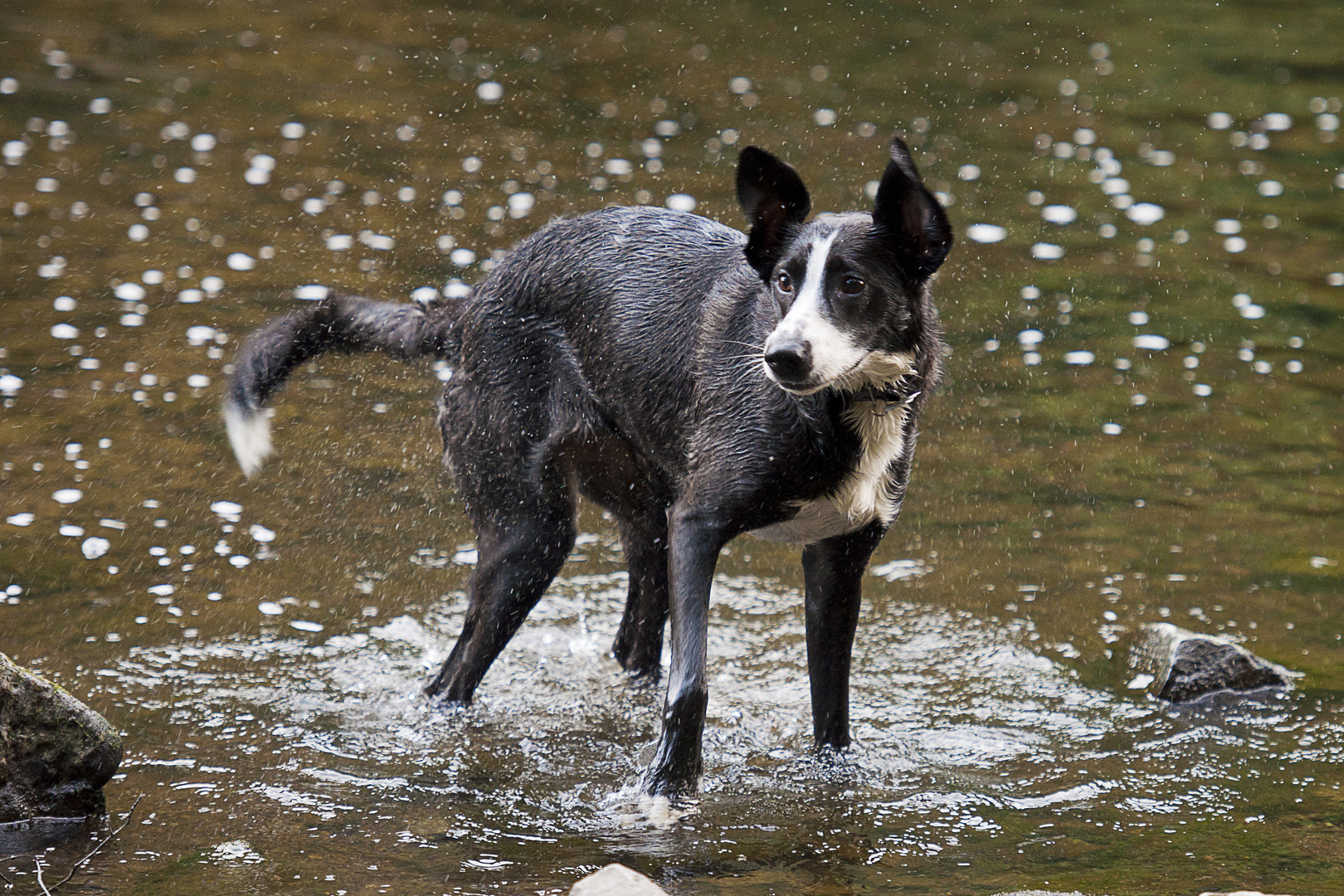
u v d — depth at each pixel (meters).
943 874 6.93
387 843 7.13
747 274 7.94
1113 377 14.29
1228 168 21.09
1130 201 19.55
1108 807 7.71
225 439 12.42
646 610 9.35
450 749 8.37
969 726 8.77
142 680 8.93
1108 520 11.62
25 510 10.98
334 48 25.73
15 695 7.17
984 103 24.03
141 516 11.08
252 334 9.83
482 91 23.48
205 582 10.27
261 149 20.09
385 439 12.75
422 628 9.93
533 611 10.42
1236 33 28.98
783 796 7.84
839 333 7.06
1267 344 15.11
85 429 12.37
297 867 6.82
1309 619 10.12
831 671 8.27
